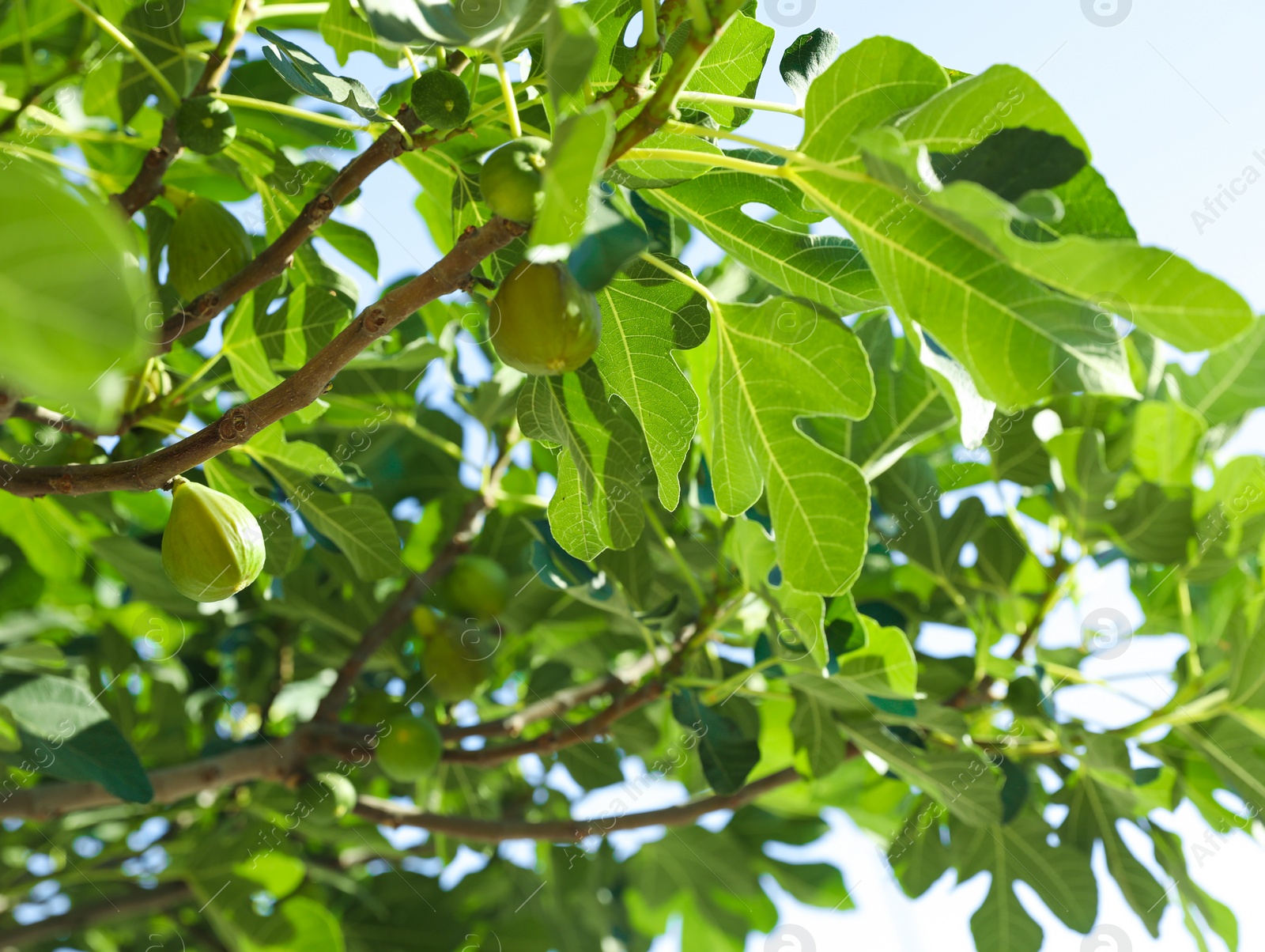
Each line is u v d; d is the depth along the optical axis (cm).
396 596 132
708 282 122
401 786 157
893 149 82
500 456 137
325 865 154
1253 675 122
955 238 86
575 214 78
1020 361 86
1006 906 134
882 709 117
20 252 40
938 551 132
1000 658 128
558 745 124
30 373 40
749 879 174
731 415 99
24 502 122
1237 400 141
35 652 125
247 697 149
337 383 128
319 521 115
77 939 158
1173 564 130
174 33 112
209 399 121
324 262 113
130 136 114
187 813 145
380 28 82
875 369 125
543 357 89
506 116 96
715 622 124
